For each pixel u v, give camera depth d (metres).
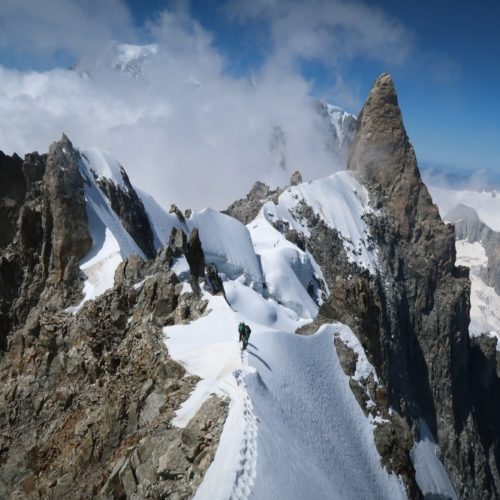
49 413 61.81
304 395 50.09
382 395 62.62
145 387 48.50
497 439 183.62
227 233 151.50
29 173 93.81
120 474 40.91
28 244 87.25
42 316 74.25
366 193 195.25
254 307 116.81
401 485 55.62
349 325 70.56
